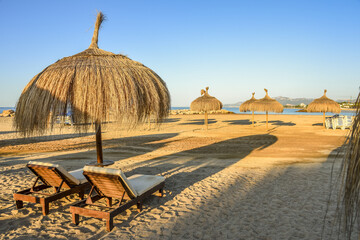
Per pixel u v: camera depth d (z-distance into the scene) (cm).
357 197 133
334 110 1552
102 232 310
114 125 341
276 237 298
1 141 1138
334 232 306
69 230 313
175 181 523
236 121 2508
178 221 340
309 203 396
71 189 383
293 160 716
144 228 321
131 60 434
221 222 338
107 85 342
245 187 479
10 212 362
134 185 384
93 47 447
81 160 738
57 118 336
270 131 1545
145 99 371
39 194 408
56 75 351
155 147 973
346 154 137
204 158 759
